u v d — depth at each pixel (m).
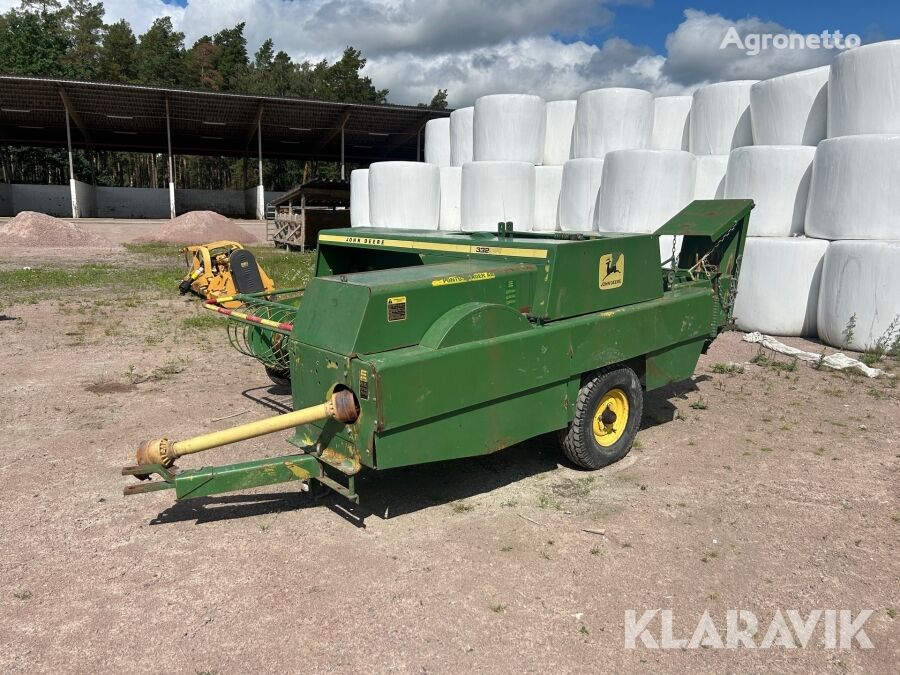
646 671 2.79
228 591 3.32
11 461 4.85
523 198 11.21
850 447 5.27
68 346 8.26
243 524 4.00
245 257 9.07
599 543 3.79
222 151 48.91
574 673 2.77
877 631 3.06
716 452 5.16
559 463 4.95
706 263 6.52
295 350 3.96
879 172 8.00
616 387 4.81
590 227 10.70
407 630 3.02
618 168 9.69
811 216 8.96
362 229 6.11
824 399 6.48
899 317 7.86
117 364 7.45
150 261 18.12
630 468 4.86
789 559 3.64
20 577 3.43
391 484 4.55
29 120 39.81
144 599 3.26
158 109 37.66
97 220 38.09
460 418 3.81
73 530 3.91
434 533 3.89
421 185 13.07
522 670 2.78
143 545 3.76
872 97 8.12
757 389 6.78
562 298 4.38
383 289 3.60
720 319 6.37
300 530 3.93
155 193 47.22
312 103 37.09
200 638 2.97
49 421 5.66
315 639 2.96
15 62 51.81
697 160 10.59
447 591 3.32
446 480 4.63
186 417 5.79
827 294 8.48
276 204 24.53
